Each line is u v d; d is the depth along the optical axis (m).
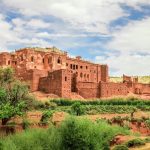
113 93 119.06
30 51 128.50
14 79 96.06
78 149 45.50
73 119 47.56
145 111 95.69
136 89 131.62
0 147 45.62
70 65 136.75
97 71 144.75
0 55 126.56
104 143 47.94
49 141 47.00
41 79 115.56
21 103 66.50
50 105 93.31
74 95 113.62
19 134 51.31
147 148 45.22
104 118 78.81
